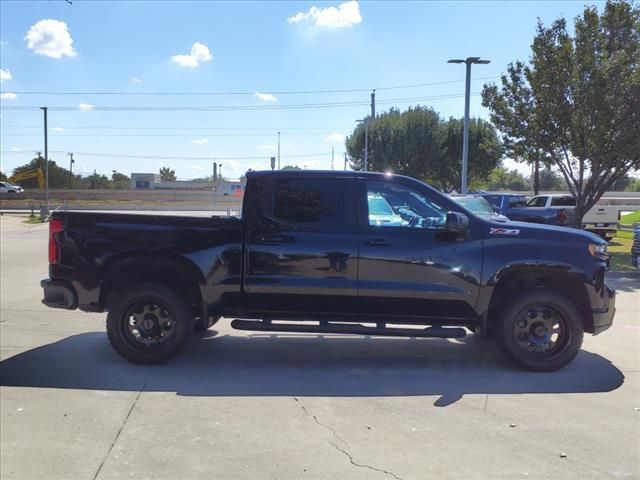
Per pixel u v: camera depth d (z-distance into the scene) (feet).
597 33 54.39
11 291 33.19
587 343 22.76
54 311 27.40
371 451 12.51
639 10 54.13
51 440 12.95
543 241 18.26
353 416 14.56
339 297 18.34
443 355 20.58
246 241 18.45
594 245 18.45
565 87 55.36
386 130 157.69
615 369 18.99
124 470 11.55
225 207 192.54
